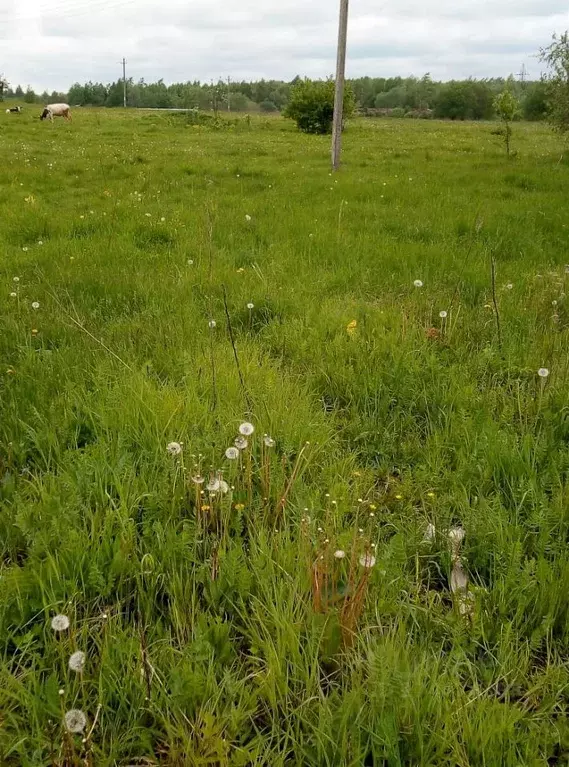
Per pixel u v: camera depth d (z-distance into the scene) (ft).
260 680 7.10
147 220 31.45
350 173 53.42
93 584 8.34
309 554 8.54
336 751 6.36
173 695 6.80
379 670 6.75
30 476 10.94
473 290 20.54
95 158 62.23
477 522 9.73
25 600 8.03
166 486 10.16
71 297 19.56
